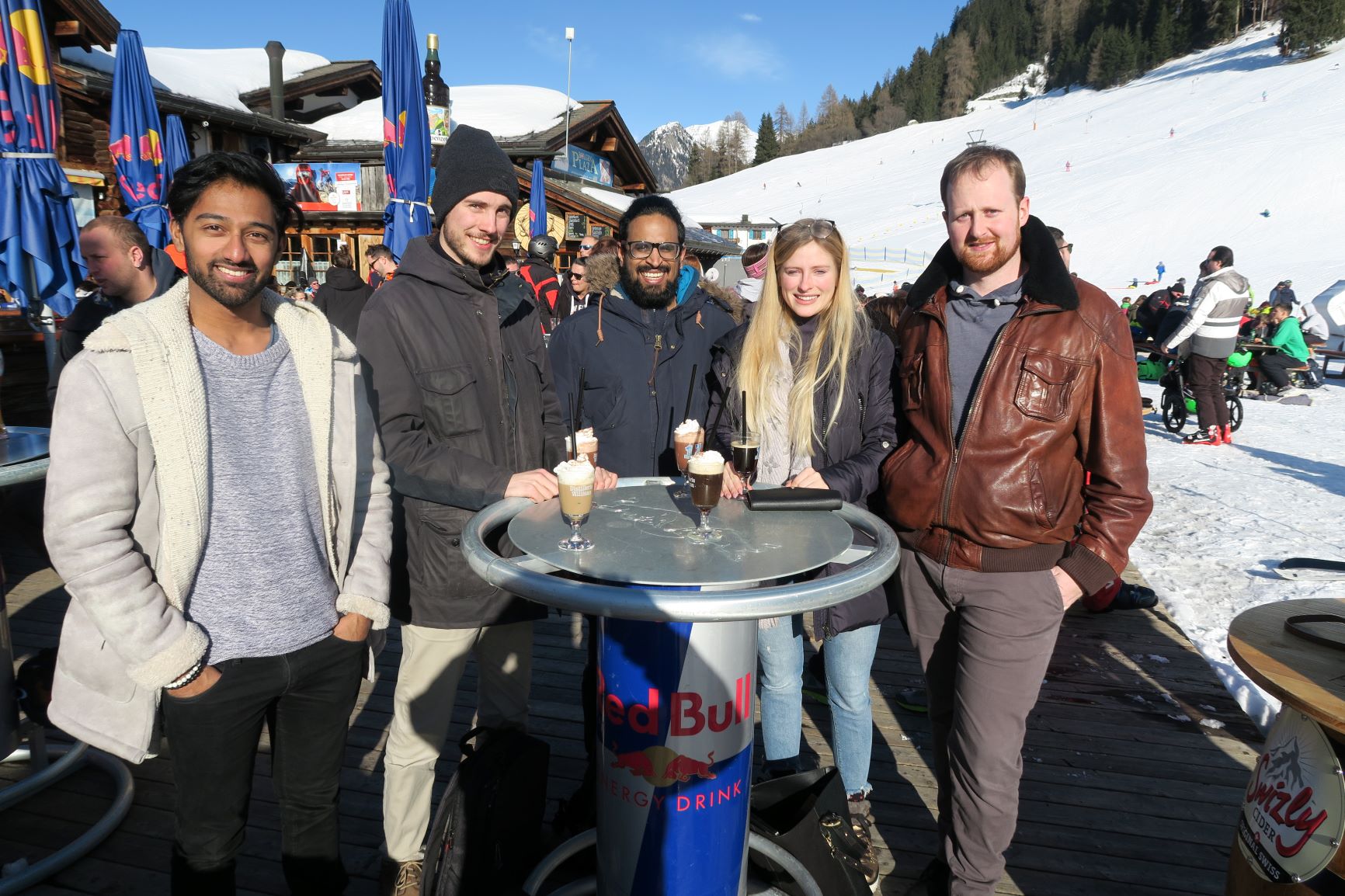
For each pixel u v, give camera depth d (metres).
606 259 3.92
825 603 1.34
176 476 1.45
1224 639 3.99
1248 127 65.12
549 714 3.22
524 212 10.62
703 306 2.69
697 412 2.58
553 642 3.96
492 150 2.07
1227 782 2.83
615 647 1.62
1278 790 1.61
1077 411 1.89
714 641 1.59
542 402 2.40
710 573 1.38
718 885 1.71
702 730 1.62
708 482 1.68
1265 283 28.47
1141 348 12.77
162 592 1.46
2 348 5.96
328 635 1.71
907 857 2.42
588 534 1.64
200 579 1.53
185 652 1.44
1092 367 1.87
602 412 2.54
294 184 10.67
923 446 2.09
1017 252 2.00
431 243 2.16
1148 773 2.87
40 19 4.44
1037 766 2.91
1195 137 67.31
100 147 7.78
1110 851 2.46
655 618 1.29
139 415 1.42
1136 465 1.87
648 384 2.53
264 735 3.03
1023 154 81.19
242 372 1.58
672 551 1.52
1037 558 1.92
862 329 2.30
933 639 2.14
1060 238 3.38
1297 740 1.58
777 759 2.40
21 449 2.39
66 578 1.37
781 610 1.30
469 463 1.96
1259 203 43.41
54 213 4.56
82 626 1.51
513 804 1.96
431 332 2.05
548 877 2.24
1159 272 32.94
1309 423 9.93
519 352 2.28
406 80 5.64
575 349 2.59
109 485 1.39
